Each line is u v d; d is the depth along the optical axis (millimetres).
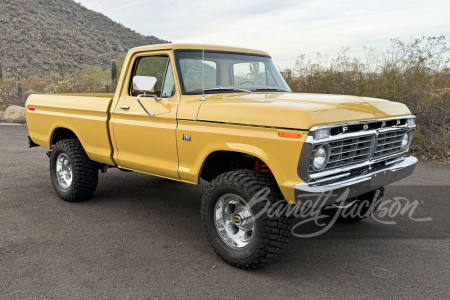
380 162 3615
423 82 8258
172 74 3883
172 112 3742
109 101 4480
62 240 3895
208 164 3752
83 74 27062
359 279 3133
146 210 4852
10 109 13578
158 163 3998
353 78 9109
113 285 3037
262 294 2914
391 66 8742
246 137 3119
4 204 4988
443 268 3299
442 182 5887
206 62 4047
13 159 7598
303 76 9516
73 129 4902
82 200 5199
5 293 2910
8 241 3854
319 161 2936
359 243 3848
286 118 2922
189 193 5629
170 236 4035
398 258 3500
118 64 24047
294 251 3684
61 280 3105
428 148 7500
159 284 3059
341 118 3033
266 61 4672
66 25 67500
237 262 3289
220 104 3395
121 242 3865
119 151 4434
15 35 54469
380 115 3406
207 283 3078
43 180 6148
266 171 3404
